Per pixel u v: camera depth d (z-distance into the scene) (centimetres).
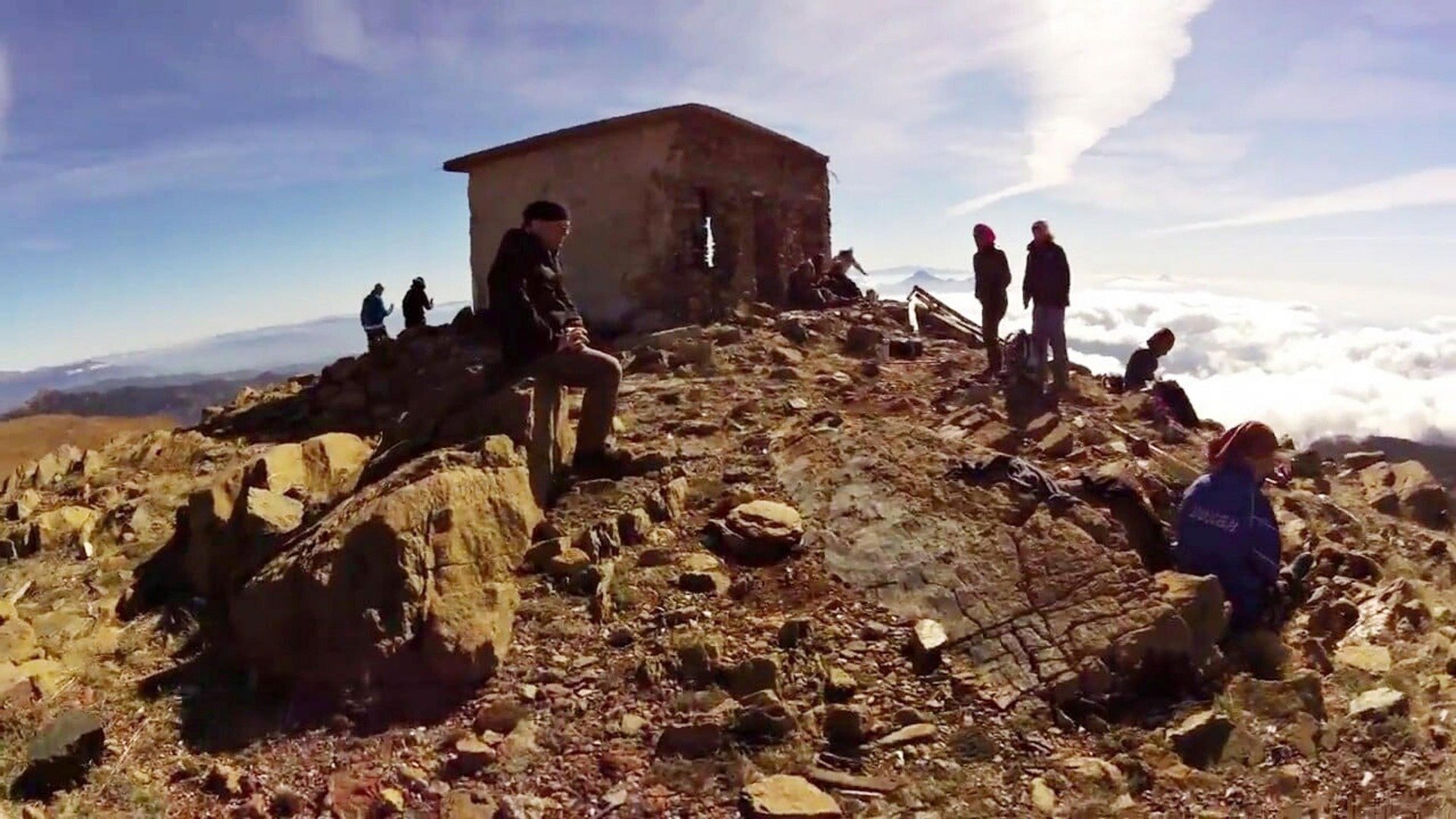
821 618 596
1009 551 628
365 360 1453
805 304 1723
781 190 1786
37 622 659
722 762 473
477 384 762
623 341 1373
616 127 1486
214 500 710
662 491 739
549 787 461
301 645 554
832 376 1159
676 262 1491
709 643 554
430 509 586
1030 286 1109
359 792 457
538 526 690
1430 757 472
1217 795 455
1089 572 598
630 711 516
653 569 651
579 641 577
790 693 531
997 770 478
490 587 580
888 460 753
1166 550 666
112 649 625
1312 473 1014
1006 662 554
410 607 545
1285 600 655
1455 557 808
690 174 1505
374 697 530
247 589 577
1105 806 444
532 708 520
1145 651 548
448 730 508
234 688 566
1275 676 573
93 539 854
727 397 1065
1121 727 515
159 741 513
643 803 446
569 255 1584
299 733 515
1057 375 1117
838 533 679
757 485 768
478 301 1747
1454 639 607
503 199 1681
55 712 535
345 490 718
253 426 1306
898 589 617
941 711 521
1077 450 912
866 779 462
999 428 953
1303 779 465
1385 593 668
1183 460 945
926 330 1552
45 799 461
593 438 809
